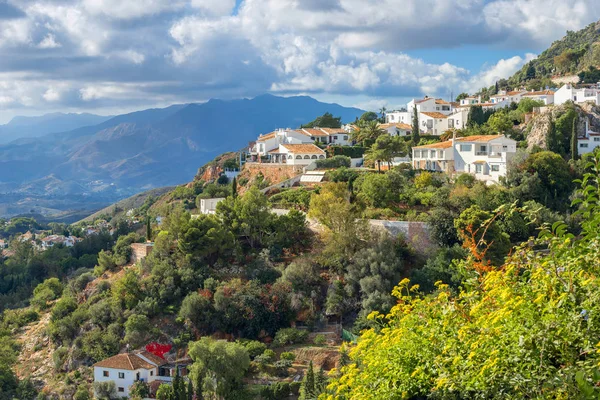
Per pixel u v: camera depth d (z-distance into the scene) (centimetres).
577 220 9144
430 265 8144
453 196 9469
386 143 12225
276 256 9312
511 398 1912
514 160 10612
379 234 8788
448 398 2158
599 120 12900
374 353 2478
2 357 8938
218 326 8225
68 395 7856
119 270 10812
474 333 2106
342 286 8400
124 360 7812
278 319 8300
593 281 1958
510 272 2223
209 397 7019
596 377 1664
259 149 15238
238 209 9738
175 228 9738
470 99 18000
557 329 1878
